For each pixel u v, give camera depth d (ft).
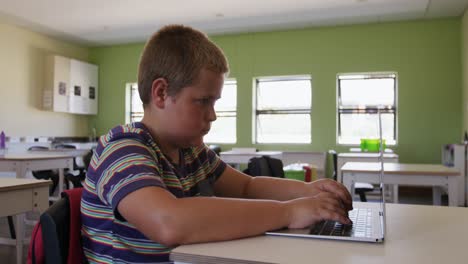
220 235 2.23
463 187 16.05
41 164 11.87
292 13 19.35
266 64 22.30
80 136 25.03
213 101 2.77
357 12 19.06
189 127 2.68
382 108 21.06
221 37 23.12
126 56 24.95
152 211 2.15
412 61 20.12
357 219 2.87
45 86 22.25
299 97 22.35
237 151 18.71
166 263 2.54
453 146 16.46
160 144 2.85
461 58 19.36
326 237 2.34
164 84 2.64
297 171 10.40
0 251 9.31
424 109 19.94
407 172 9.49
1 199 5.60
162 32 2.79
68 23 20.52
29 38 21.48
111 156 2.46
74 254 2.61
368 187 12.30
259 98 23.03
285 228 2.56
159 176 2.42
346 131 21.61
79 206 2.75
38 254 2.52
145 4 17.89
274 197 3.55
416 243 2.30
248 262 1.94
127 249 2.52
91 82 24.75
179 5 18.10
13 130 20.36
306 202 2.61
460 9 18.48
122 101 25.00
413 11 18.80
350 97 21.52
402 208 3.46
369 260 1.96
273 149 22.17
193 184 3.26
